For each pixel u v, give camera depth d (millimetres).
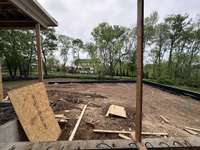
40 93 3955
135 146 1888
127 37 24047
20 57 19062
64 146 1860
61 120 4391
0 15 4766
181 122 5324
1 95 5047
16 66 19297
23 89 3213
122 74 24984
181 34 18359
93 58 24469
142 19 1892
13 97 2779
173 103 8336
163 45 20281
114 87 13477
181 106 7750
